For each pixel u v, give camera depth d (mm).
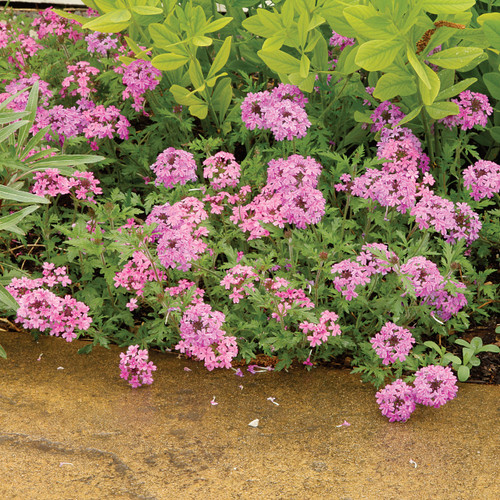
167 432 2580
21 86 2924
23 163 2736
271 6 3125
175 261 2707
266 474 2510
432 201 2734
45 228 2818
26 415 2596
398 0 2736
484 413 2623
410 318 2717
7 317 2828
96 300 2738
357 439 2574
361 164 3004
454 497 2475
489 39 2822
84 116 2900
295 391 2678
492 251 2912
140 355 2658
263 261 2703
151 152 2994
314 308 2727
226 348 2684
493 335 2777
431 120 2930
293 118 2824
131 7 2887
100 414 2607
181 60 2912
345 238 2781
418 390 2605
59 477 2488
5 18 3305
